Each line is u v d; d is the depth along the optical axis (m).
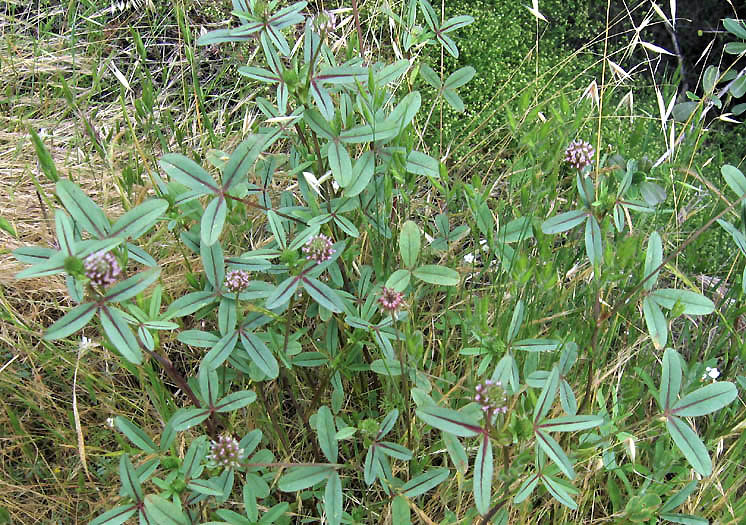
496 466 0.45
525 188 0.47
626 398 0.49
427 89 0.66
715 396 0.41
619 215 0.45
